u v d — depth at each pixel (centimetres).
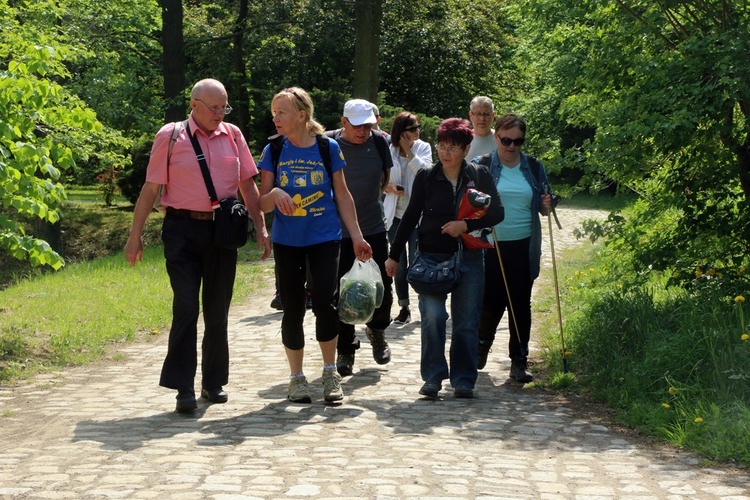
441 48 3794
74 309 1130
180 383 655
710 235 896
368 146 805
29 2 1844
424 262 714
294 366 705
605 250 985
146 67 2898
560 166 877
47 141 921
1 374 800
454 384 732
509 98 4044
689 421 614
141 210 664
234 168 671
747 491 488
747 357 675
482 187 713
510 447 581
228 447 559
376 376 808
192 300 657
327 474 500
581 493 481
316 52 3241
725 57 805
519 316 796
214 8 3316
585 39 1019
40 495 461
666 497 476
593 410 697
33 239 904
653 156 849
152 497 456
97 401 712
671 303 865
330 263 691
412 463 529
